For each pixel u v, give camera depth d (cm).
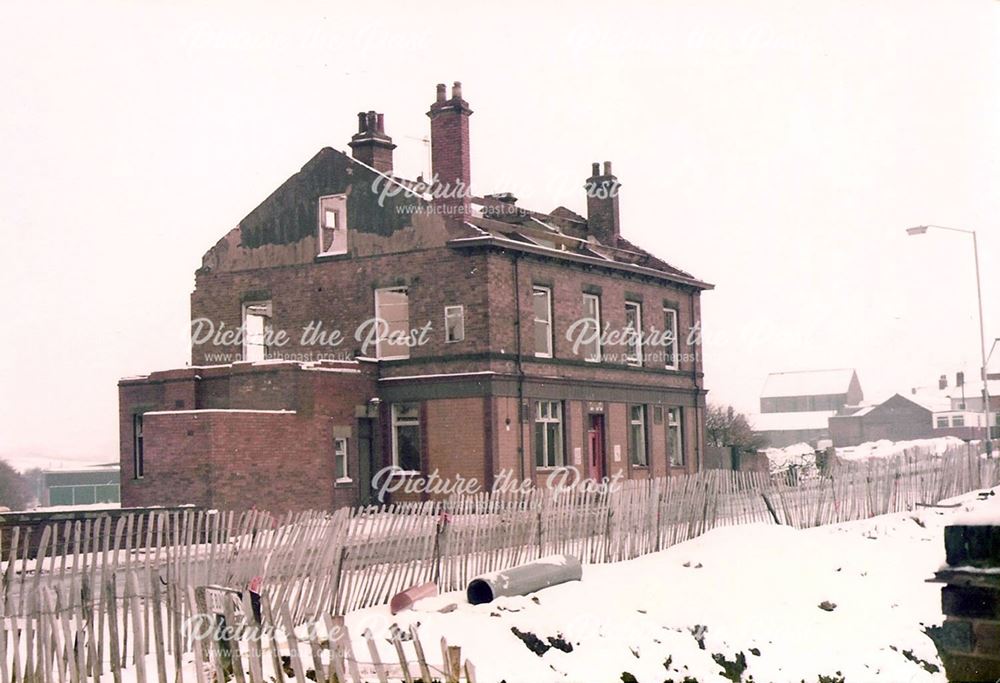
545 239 4269
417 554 1683
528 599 1574
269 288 4172
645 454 4516
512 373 3816
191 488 3322
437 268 3853
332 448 3706
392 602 1523
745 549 2062
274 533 1480
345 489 3747
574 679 1285
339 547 1538
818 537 2272
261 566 1460
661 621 1543
